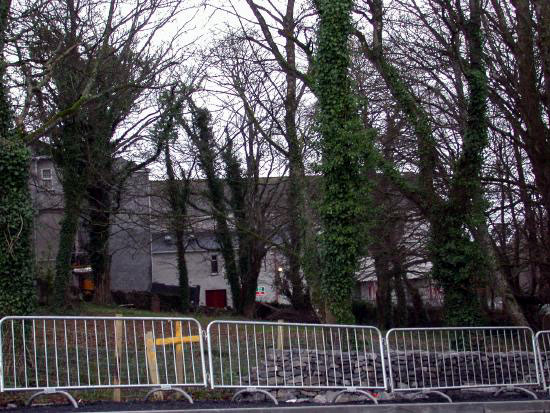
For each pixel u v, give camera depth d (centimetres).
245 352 1127
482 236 1914
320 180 1798
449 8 1764
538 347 1290
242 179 3281
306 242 1911
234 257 3631
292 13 2002
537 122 1733
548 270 2053
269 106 2869
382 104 2398
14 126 1347
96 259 2981
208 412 888
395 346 1206
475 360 1251
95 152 2441
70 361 1103
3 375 941
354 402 1138
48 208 3119
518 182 2005
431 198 1739
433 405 1046
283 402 1115
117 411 874
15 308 1190
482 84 1678
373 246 2717
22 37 1767
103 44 1781
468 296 1686
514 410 1102
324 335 1157
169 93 2686
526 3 1755
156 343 1049
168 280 4922
